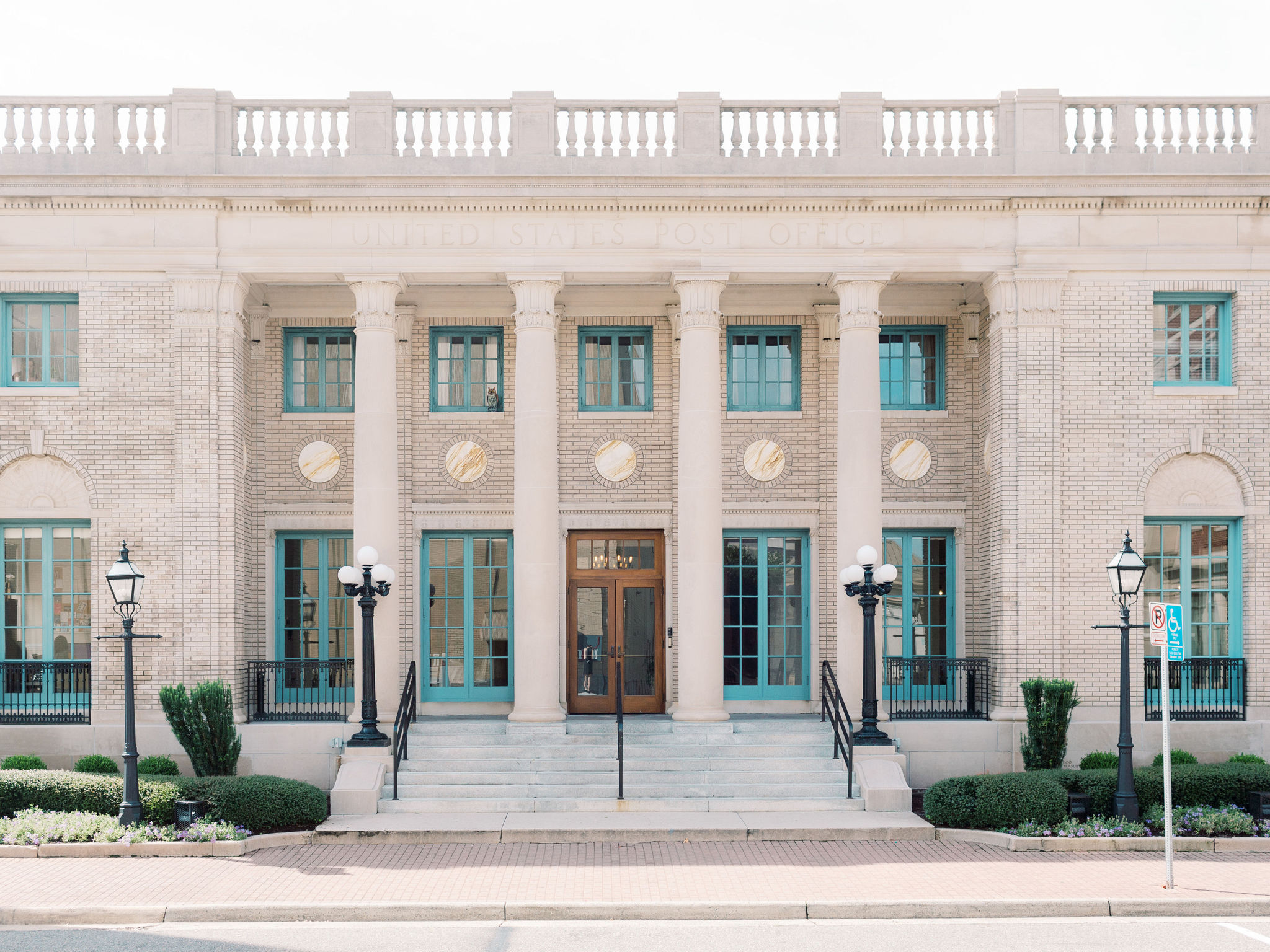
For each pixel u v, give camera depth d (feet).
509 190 58.39
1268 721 58.54
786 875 41.57
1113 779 49.67
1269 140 59.98
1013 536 58.75
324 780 57.06
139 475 58.49
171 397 58.70
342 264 58.80
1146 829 47.39
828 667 58.95
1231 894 38.65
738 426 67.26
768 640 67.05
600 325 67.72
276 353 66.33
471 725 58.44
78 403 58.70
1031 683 54.70
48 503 59.16
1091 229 59.36
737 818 49.85
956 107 60.23
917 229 59.41
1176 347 60.90
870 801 51.52
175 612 57.98
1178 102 60.34
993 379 60.80
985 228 59.41
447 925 36.60
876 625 59.67
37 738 57.26
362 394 58.65
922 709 64.44
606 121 60.08
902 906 37.73
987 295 61.82
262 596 65.26
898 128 60.03
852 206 59.16
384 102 59.47
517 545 58.70
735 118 60.03
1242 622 59.77
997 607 59.62
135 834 45.47
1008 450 59.00
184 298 58.49
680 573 58.90
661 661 67.21
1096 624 56.39
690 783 53.88
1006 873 41.96
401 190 58.34
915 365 67.36
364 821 49.42
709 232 59.31
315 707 64.18
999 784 48.42
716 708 58.23
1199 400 59.57
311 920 37.24
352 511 65.82
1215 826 46.98
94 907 37.32
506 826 47.91
